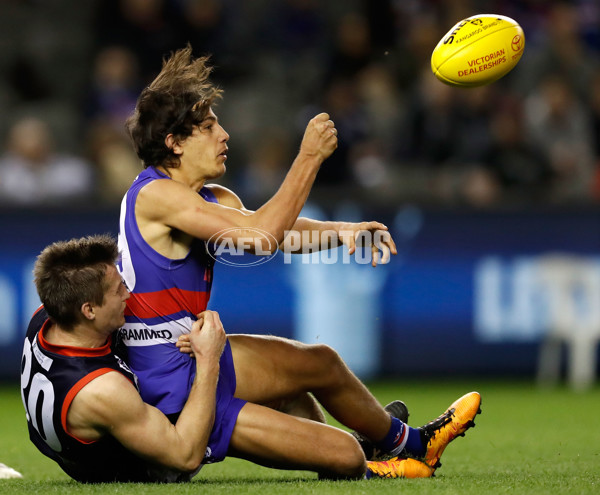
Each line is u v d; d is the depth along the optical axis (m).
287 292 32.50
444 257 33.16
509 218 33.19
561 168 39.50
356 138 39.50
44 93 44.69
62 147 42.34
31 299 32.56
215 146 13.56
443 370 33.12
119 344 13.47
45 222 32.69
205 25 43.62
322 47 47.12
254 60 45.66
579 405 27.41
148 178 13.31
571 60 44.31
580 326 33.12
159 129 13.34
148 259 13.12
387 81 42.84
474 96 39.72
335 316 32.59
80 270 12.34
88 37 48.22
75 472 13.36
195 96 13.37
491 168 38.25
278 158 39.38
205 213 12.92
